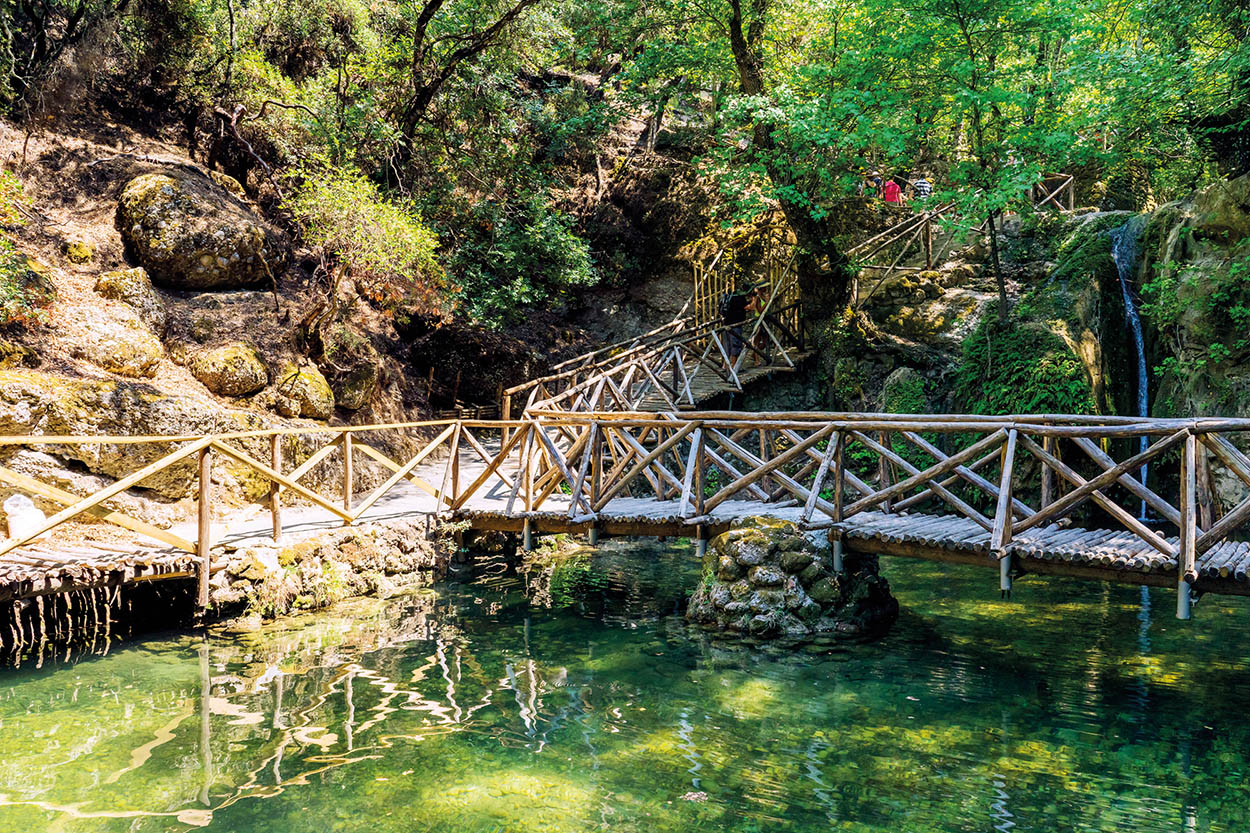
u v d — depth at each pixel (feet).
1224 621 24.72
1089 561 19.19
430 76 47.11
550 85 56.90
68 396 26.35
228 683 19.13
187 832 12.84
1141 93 36.94
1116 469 19.21
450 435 29.68
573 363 51.42
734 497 30.91
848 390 45.73
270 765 15.25
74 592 21.40
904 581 29.84
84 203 34.96
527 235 47.57
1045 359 38.04
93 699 17.99
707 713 18.06
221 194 38.09
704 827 13.33
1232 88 35.78
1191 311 36.09
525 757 15.85
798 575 23.81
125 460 27.12
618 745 16.44
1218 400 35.06
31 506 24.25
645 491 40.40
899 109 43.04
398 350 44.50
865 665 20.98
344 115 42.32
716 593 24.12
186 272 34.55
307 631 22.90
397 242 35.17
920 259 52.24
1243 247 34.76
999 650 22.11
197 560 22.31
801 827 13.33
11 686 18.51
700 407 43.39
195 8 41.01
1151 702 18.57
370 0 46.57
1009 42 41.24
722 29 48.57
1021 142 38.27
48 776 14.56
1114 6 43.80
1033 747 16.34
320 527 26.78
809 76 43.80
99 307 30.78
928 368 43.86
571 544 35.73
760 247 56.34
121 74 41.45
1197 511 20.52
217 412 29.76
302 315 37.22
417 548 28.45
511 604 26.71
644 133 64.34
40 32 36.68
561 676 20.24
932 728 17.26
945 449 40.60
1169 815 13.76
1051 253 48.06
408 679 19.88
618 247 57.26
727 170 46.78
